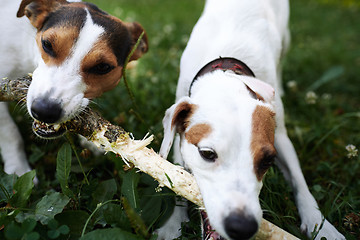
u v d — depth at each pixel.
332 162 0.70
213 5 0.71
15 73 0.62
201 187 0.50
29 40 0.61
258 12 0.67
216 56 0.62
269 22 0.70
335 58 1.17
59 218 0.51
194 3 1.78
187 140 0.51
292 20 1.60
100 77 0.58
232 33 0.64
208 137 0.49
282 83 0.94
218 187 0.48
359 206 0.60
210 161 0.49
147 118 0.74
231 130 0.48
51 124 0.54
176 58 0.99
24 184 0.52
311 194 0.61
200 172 0.50
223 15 0.67
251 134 0.48
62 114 0.53
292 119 0.80
